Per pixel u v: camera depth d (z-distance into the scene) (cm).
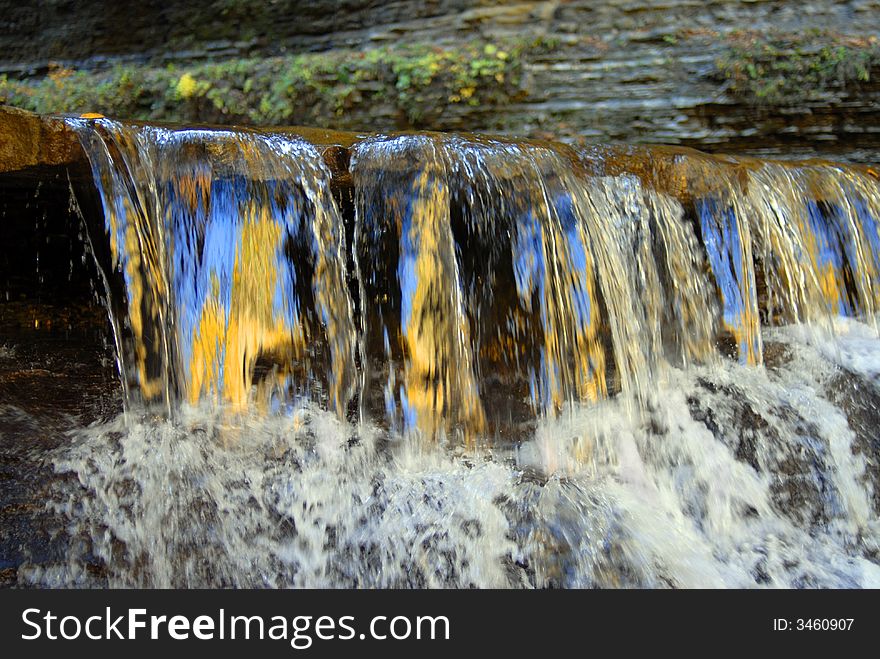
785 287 475
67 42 1177
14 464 317
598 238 413
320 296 381
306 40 1061
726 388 444
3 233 390
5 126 314
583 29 898
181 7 1120
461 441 386
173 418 354
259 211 366
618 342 419
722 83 804
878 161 757
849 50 758
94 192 350
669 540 370
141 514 323
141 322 355
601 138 841
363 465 370
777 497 413
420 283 381
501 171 390
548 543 345
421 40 978
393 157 381
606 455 402
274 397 371
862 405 456
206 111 959
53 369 376
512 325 402
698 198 446
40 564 294
